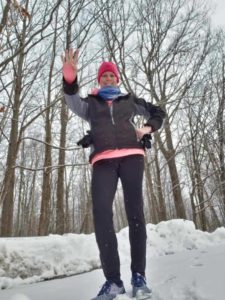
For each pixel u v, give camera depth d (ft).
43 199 36.32
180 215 41.65
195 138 48.21
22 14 13.84
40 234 35.22
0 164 36.11
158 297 6.21
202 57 38.45
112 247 6.98
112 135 7.57
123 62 31.12
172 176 42.80
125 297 6.43
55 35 16.72
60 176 38.78
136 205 7.41
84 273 15.25
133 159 7.54
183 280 6.81
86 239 17.34
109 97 8.10
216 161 54.08
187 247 19.79
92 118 7.88
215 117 51.34
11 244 15.16
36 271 14.88
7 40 15.02
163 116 8.32
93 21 16.52
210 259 8.86
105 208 7.14
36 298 8.48
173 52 37.37
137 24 30.19
